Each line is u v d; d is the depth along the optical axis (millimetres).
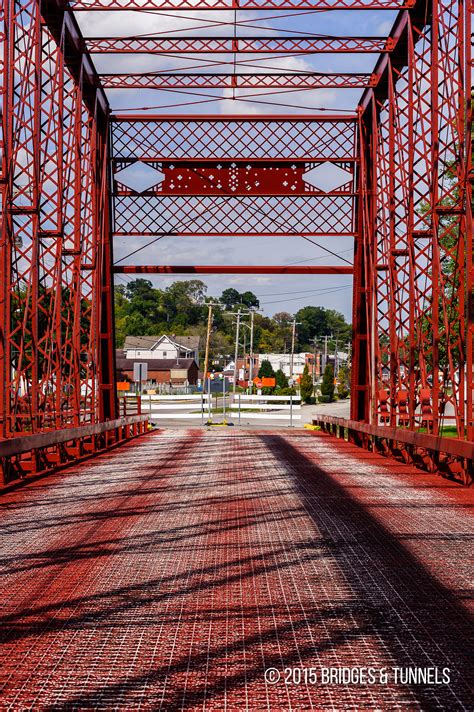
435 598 6004
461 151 13062
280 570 6820
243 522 8945
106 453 18359
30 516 9445
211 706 4203
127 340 123688
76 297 17562
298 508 9859
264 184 22859
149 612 5680
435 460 13492
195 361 126812
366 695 4332
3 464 11844
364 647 5000
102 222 21641
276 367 144750
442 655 4871
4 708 4176
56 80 15953
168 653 4906
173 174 22875
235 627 5363
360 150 22047
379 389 20516
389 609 5746
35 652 4930
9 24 12812
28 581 6504
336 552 7465
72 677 4559
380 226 21016
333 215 23047
